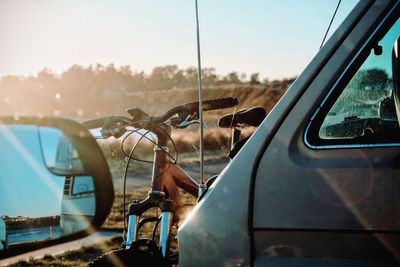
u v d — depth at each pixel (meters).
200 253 2.21
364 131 2.10
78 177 2.23
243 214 2.15
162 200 2.85
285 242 2.10
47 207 2.18
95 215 2.21
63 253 6.38
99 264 2.51
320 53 2.18
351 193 2.02
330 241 2.04
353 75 2.14
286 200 2.10
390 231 1.97
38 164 2.16
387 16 2.13
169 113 2.88
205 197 2.29
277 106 2.18
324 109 2.14
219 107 2.87
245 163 2.18
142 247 2.97
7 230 2.11
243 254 2.14
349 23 2.16
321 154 2.10
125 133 3.11
